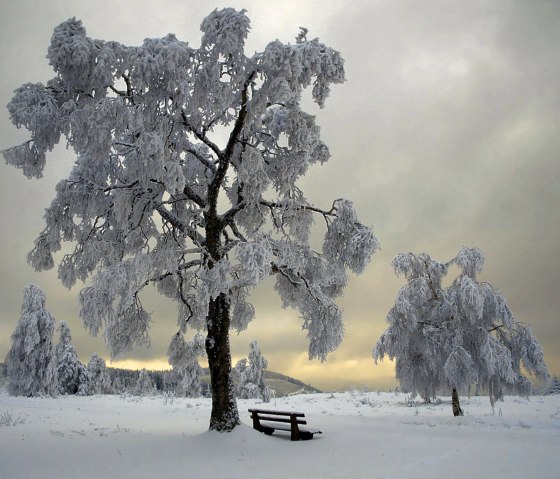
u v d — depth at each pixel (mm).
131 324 14219
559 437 12195
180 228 13930
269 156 14133
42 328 41062
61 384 49156
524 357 18141
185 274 13805
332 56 11508
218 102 11125
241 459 9688
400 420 17125
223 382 12570
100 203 13844
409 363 20047
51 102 10344
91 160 13766
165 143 11234
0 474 7844
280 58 10742
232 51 10695
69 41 10133
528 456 9008
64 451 9875
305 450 10578
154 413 22594
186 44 10859
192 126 12617
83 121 10320
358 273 13500
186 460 9453
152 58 9906
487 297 18797
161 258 12727
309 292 15422
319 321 15398
